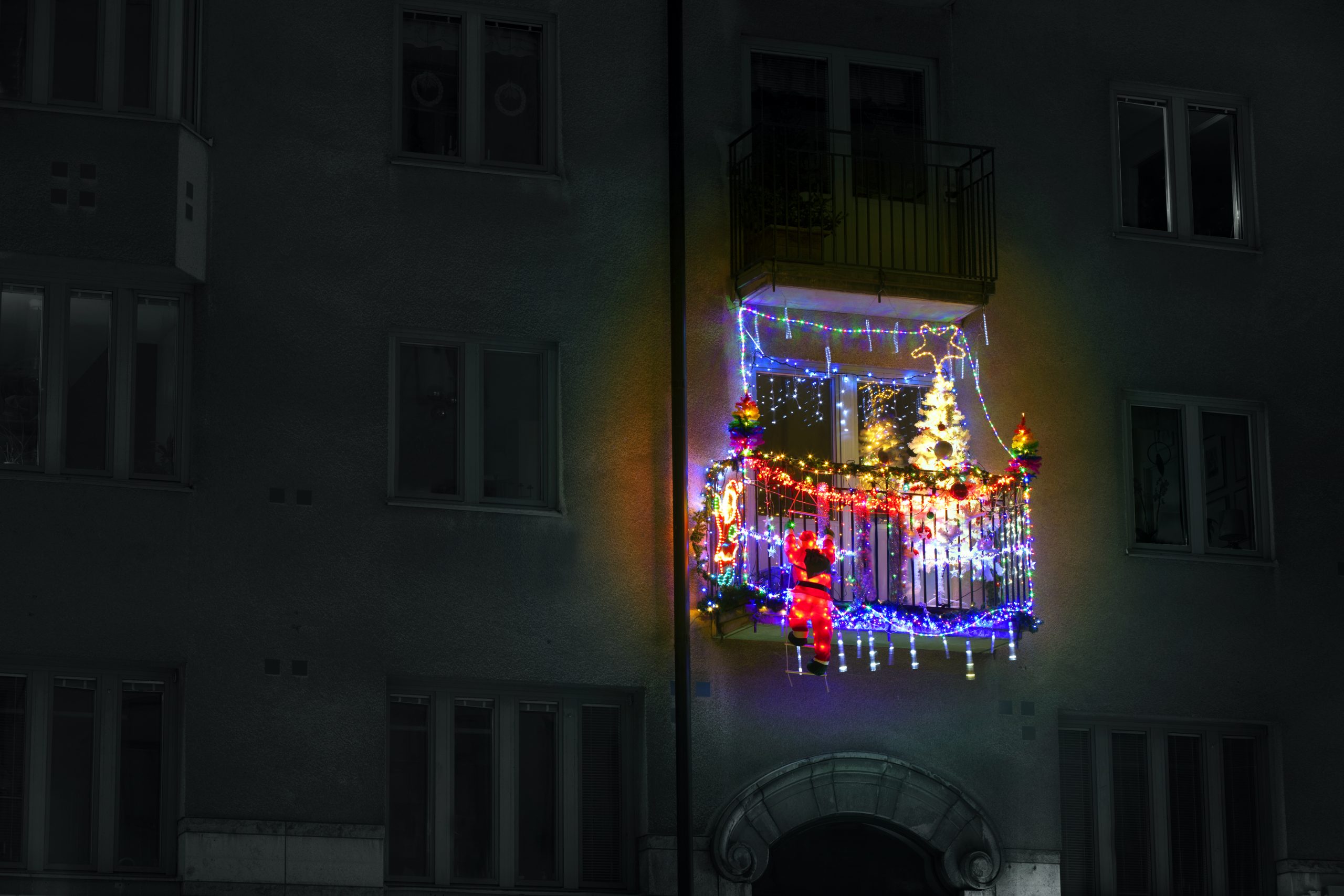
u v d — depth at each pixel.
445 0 22.69
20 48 20.89
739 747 21.91
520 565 21.55
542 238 22.42
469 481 21.70
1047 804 22.78
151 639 20.22
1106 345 24.27
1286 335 25.00
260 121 21.73
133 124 20.70
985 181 24.14
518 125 22.78
